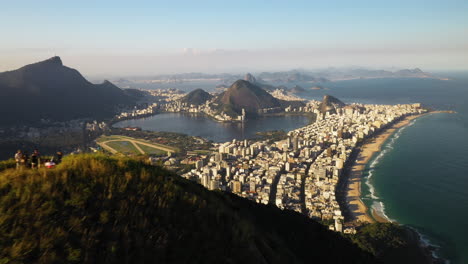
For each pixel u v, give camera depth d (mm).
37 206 16594
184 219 18531
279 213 55469
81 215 16703
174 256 16266
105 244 15594
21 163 24547
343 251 50062
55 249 14703
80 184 18594
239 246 18938
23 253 14133
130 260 15305
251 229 23016
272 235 34781
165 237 16750
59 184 18469
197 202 20750
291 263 27297
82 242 15266
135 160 24625
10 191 17453
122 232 16344
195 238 17594
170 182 21766
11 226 15391
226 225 20188
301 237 46875
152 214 18094
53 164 21750
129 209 17859
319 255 44344
